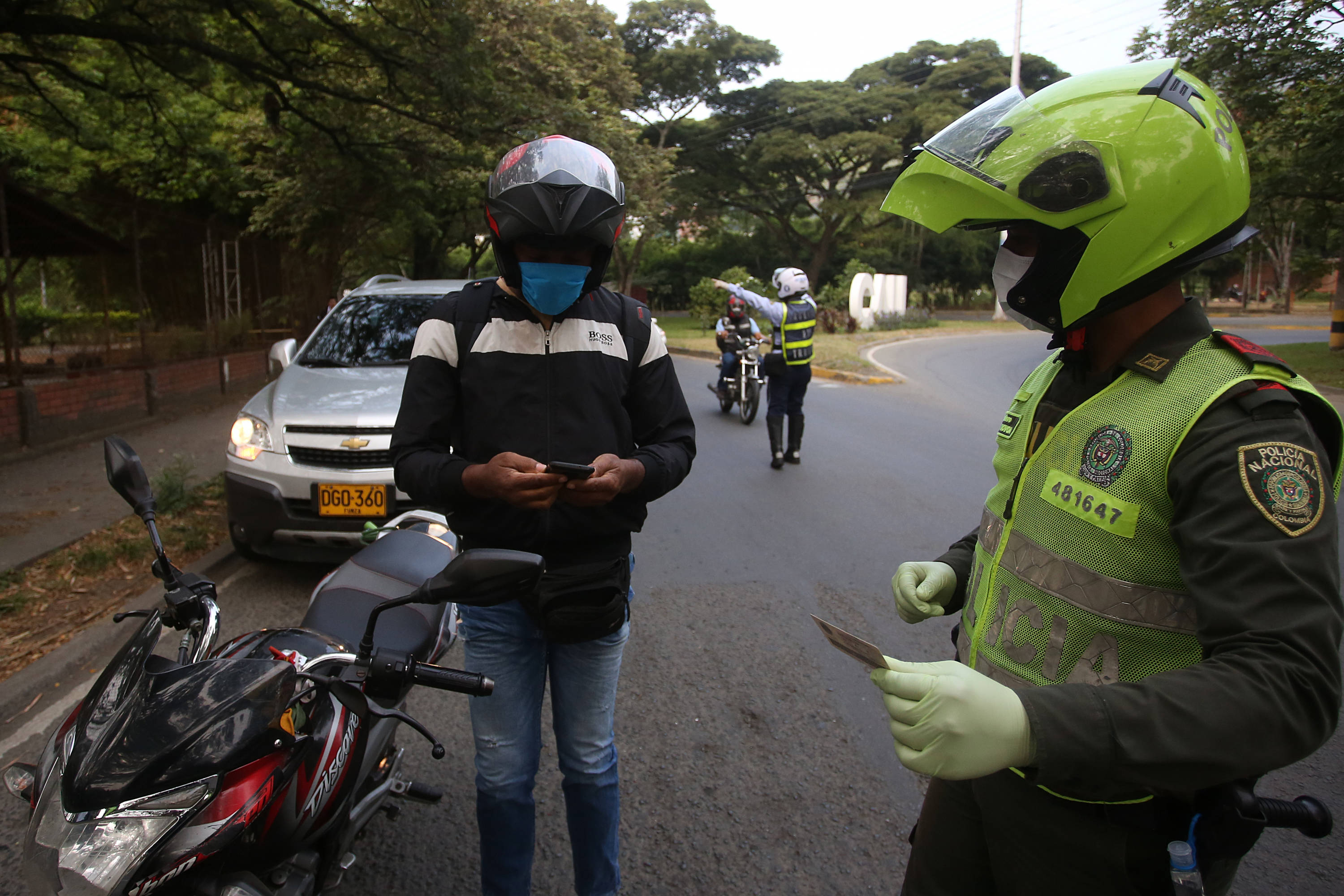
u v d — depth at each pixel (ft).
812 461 26.58
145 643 5.76
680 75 130.62
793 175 142.92
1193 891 3.73
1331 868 8.34
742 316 35.17
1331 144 41.47
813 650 12.99
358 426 15.12
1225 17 41.81
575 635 6.34
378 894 7.93
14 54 29.76
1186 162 3.79
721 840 8.73
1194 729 3.21
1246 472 3.44
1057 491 4.18
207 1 26.14
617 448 6.66
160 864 4.85
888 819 9.10
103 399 29.84
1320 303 177.99
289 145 41.63
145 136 53.11
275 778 5.31
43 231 36.50
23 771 5.66
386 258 77.97
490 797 6.82
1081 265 3.98
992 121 4.38
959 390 45.19
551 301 6.15
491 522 6.40
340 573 9.02
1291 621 3.22
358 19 30.55
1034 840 4.32
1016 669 4.33
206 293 41.55
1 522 18.63
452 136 34.19
